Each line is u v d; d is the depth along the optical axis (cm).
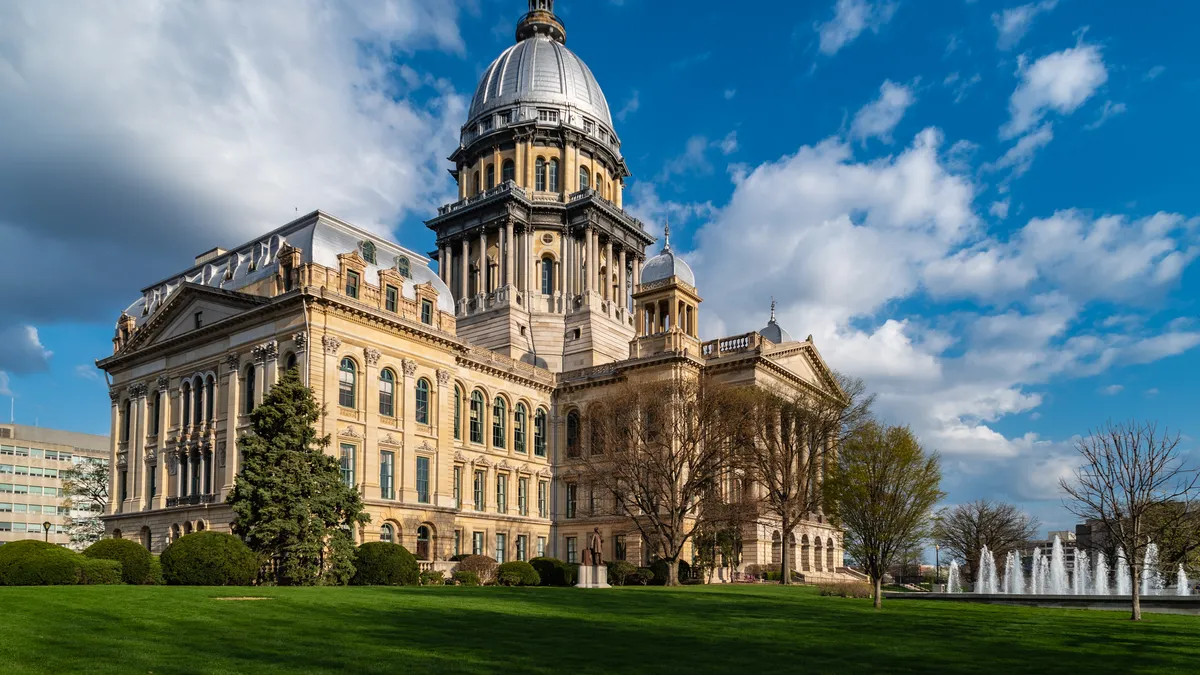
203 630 2550
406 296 7550
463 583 6056
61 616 2689
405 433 7219
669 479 6919
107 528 7900
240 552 4703
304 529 5194
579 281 10612
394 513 6994
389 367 7200
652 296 8962
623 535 8569
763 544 8381
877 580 4297
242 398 6894
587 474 7794
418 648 2330
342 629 2667
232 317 6944
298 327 6569
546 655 2266
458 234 10838
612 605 3831
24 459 14750
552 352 10150
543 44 11838
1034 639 2869
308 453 5525
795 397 7856
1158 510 5397
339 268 6912
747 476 7431
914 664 2273
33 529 14712
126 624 2605
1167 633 3141
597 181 11325
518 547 8719
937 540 12300
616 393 7688
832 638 2803
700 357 8788
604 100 12094
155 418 7744
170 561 4581
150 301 8556
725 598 4578
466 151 11350
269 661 2072
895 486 4453
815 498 7356
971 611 4034
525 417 9106
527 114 11188
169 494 7350
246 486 5259
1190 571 6469
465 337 10412
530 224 10612
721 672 2072
